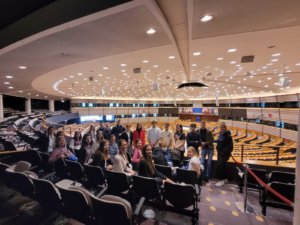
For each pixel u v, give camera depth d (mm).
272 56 6320
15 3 2836
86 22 3162
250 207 3504
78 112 29938
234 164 4840
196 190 2867
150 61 6914
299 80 11445
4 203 3371
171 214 3113
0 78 9359
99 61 6562
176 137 5410
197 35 4219
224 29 3857
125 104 35062
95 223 2277
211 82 13742
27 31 3398
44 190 2621
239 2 2756
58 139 4156
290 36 4348
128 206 2119
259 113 24141
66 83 12477
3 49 4152
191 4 2793
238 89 18359
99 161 3881
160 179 3359
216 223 2951
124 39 4234
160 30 3742
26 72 7836
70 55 5371
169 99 36312
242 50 5578
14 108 29172
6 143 6004
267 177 3738
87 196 2311
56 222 2850
